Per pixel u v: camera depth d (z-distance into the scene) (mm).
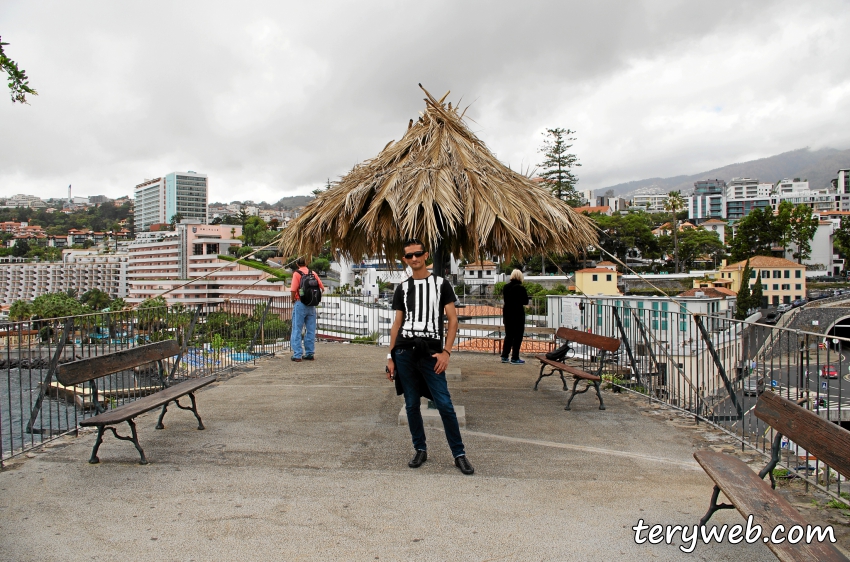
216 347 8734
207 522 3438
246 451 4883
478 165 5730
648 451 4953
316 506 3693
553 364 7035
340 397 7066
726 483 3080
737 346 5301
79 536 3236
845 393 3826
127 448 4945
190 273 122062
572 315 11766
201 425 5598
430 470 4430
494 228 5203
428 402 5973
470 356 10789
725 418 5648
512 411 6414
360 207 5406
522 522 3455
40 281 162375
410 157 5777
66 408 5352
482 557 3021
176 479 4191
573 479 4238
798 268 80062
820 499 3879
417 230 5117
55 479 4172
